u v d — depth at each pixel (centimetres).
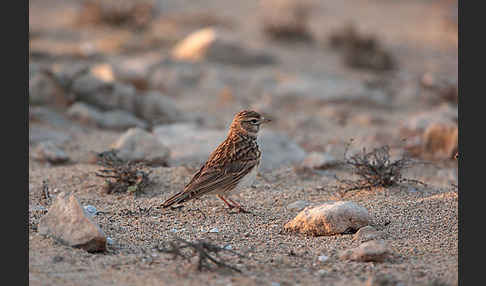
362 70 2348
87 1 2881
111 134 1531
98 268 715
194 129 1521
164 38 2608
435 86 2033
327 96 1956
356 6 3584
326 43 2727
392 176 1123
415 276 704
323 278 702
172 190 1129
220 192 980
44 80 1603
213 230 896
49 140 1420
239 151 998
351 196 1081
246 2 3534
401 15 3394
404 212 955
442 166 1365
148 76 2055
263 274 710
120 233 870
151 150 1276
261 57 2364
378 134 1596
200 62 2273
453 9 3331
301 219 891
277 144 1396
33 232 807
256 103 1931
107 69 1864
